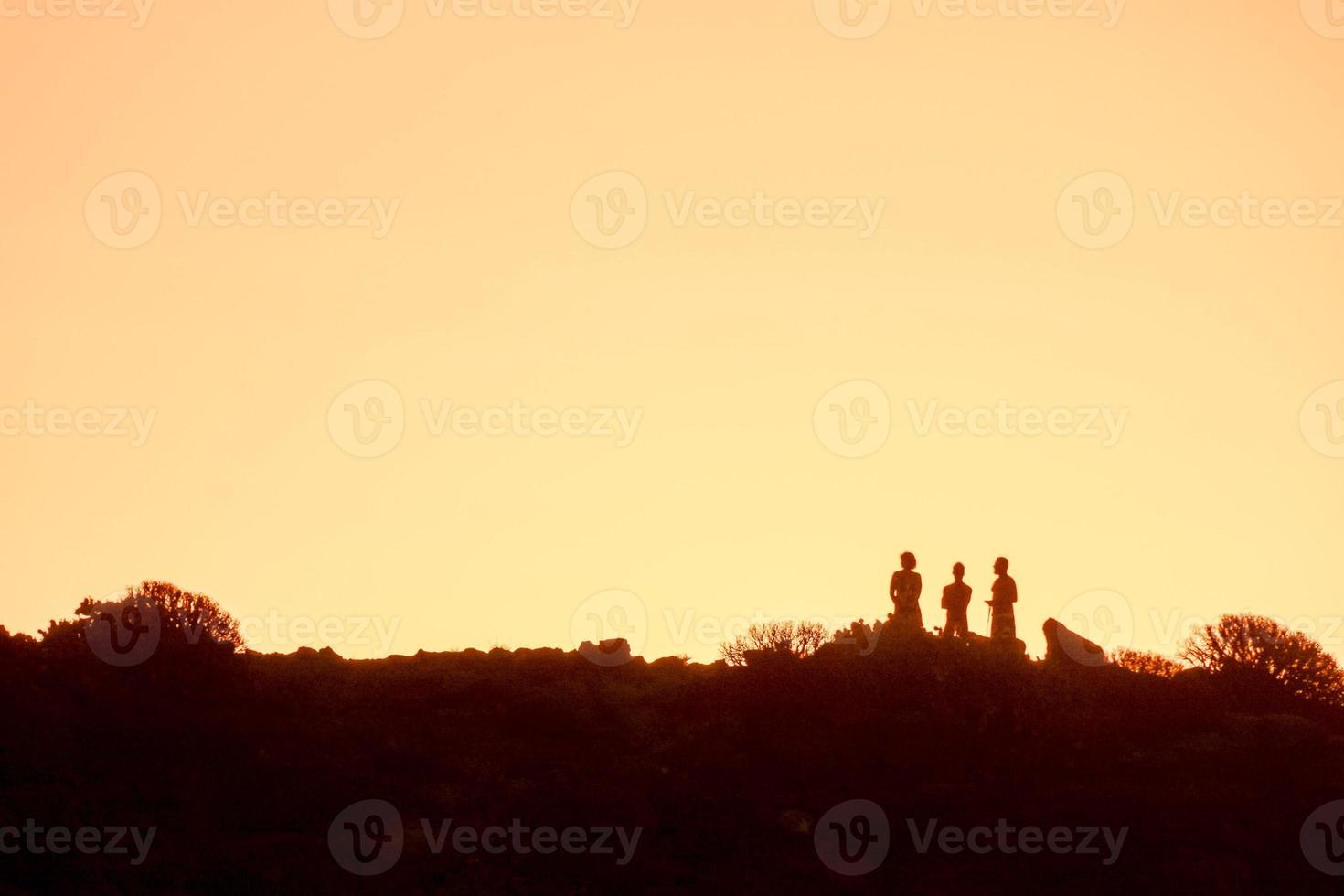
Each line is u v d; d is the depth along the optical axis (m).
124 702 31.95
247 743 31.16
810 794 31.00
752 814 29.72
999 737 33.22
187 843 26.05
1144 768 32.69
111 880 24.33
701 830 29.11
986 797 30.44
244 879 25.06
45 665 32.56
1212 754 33.22
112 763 29.27
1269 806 30.92
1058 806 30.17
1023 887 27.80
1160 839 29.19
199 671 34.09
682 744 33.66
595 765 32.47
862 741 32.84
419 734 33.94
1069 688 35.22
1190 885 27.67
